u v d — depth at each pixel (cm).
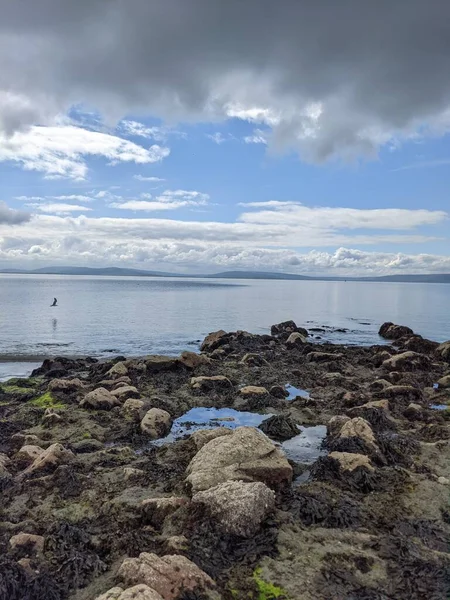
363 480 970
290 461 1122
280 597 629
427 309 7531
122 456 1177
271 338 3550
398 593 639
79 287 15662
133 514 859
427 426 1374
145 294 11312
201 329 4547
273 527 789
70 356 3016
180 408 1644
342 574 675
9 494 957
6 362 2808
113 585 655
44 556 737
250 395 1755
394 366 2392
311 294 12988
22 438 1307
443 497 920
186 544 736
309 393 1888
